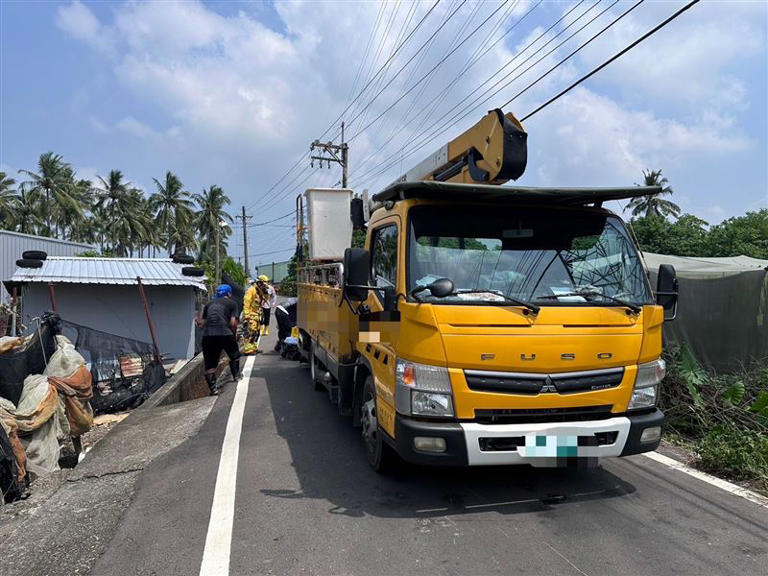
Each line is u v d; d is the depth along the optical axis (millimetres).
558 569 3420
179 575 3432
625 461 5355
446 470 5102
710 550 3650
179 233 61250
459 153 5605
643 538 3805
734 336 8242
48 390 6125
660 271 4727
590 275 4473
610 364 4082
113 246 60562
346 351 5793
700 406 6328
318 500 4488
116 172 57594
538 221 4609
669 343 7812
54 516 4449
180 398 9695
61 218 52375
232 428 6676
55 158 51344
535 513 4195
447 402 3863
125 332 13312
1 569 3631
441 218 4438
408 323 3969
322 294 7336
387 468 4980
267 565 3506
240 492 4691
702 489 4668
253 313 13156
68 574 3514
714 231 29812
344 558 3572
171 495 4695
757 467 4918
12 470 5078
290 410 7527
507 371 3889
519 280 4312
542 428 3871
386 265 4848
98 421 8484
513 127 4781
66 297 12969
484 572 3391
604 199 4684
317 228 9188
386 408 4371
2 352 6832
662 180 47188
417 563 3500
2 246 17859
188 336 13648
